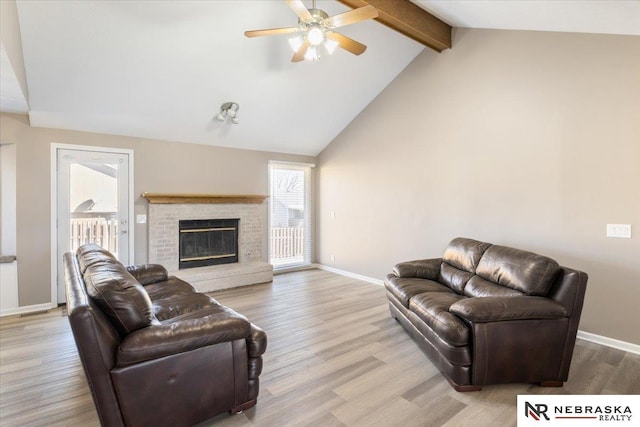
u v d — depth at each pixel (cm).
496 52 371
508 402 216
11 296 381
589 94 305
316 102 490
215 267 505
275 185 599
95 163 429
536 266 249
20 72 295
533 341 228
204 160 513
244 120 483
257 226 566
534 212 343
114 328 174
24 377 245
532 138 344
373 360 272
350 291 479
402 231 485
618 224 291
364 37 404
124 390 163
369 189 535
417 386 235
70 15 288
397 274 365
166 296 291
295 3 240
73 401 216
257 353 209
